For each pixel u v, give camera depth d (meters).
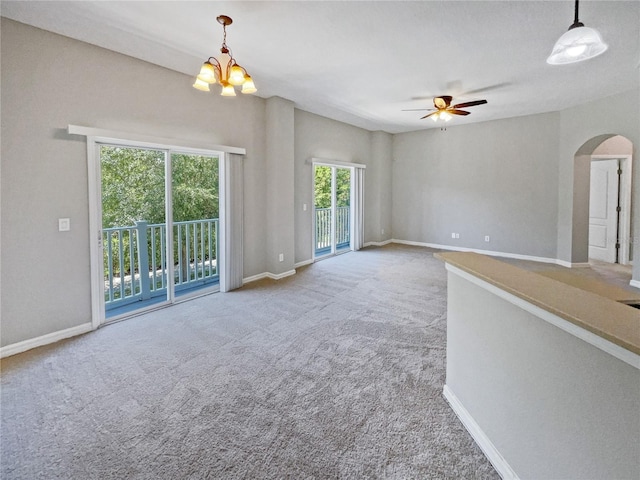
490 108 5.51
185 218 4.41
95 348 2.79
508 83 4.25
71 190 3.00
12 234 2.69
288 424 1.85
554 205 5.88
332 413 1.93
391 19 2.70
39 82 2.77
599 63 3.60
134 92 3.38
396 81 4.19
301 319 3.40
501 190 6.46
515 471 1.39
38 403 2.05
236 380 2.29
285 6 2.49
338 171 7.45
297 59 3.49
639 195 4.36
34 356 2.65
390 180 8.02
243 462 1.59
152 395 2.13
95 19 2.64
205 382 2.27
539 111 5.75
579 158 5.41
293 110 5.13
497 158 6.46
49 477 1.51
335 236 6.79
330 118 6.32
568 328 1.05
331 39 3.04
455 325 1.92
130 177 3.65
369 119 6.40
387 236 8.04
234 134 4.45
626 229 5.71
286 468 1.55
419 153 7.57
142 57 3.37
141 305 3.76
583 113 5.20
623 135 4.57
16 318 2.73
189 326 3.24
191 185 4.37
